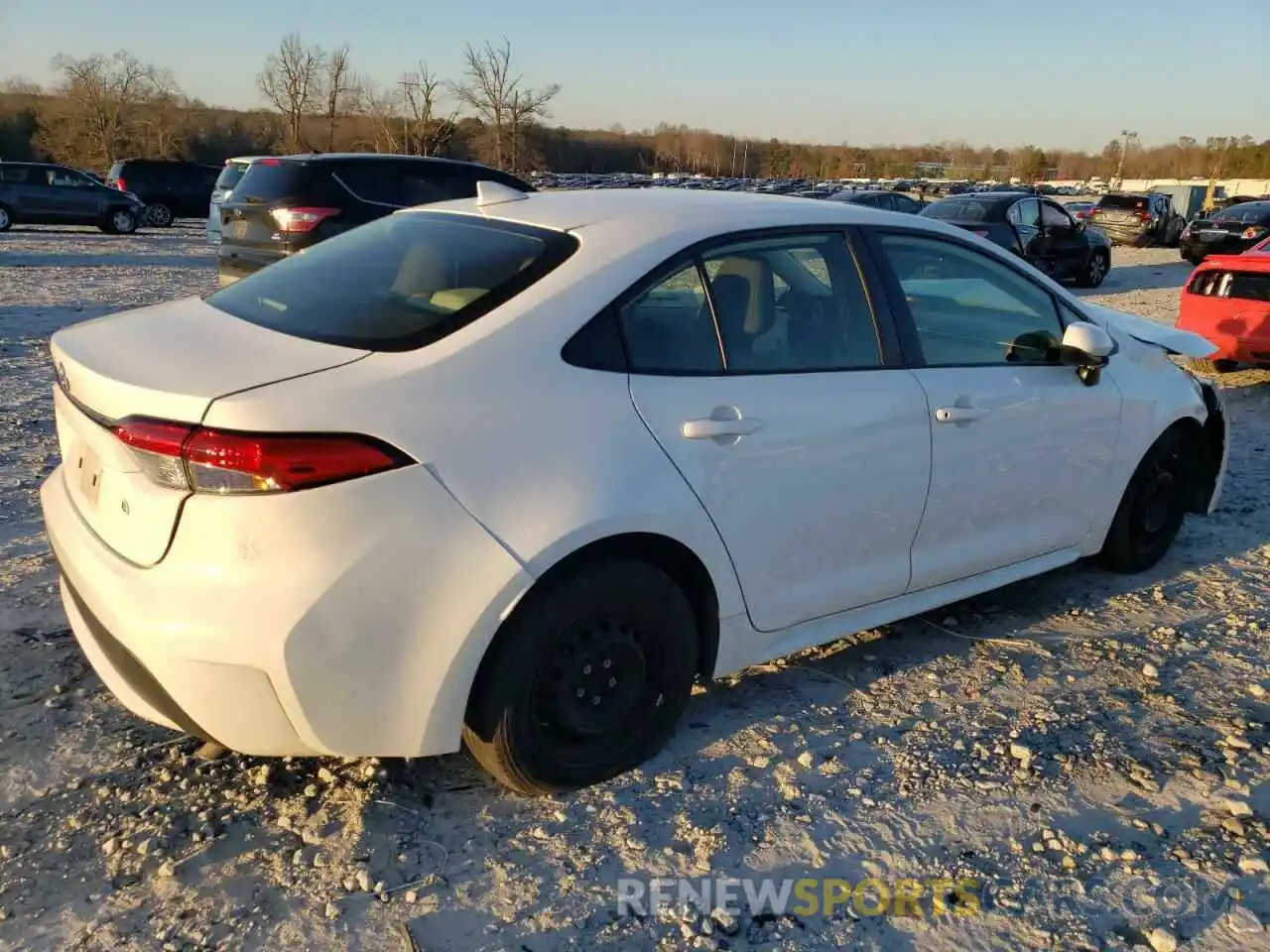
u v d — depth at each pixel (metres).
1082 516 4.13
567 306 2.74
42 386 7.57
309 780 2.87
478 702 2.62
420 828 2.70
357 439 2.32
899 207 19.20
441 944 2.32
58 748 2.97
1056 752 3.15
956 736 3.23
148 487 2.38
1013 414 3.67
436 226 3.26
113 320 3.05
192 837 2.62
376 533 2.34
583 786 2.88
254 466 2.25
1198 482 4.84
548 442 2.58
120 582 2.42
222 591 2.29
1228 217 22.52
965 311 3.69
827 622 3.36
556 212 3.14
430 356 2.53
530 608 2.59
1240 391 8.54
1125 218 29.22
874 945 2.37
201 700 2.36
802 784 2.95
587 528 2.59
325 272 3.11
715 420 2.88
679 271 2.96
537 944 2.34
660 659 2.92
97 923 2.34
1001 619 4.12
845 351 3.30
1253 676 3.68
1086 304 4.31
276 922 2.36
